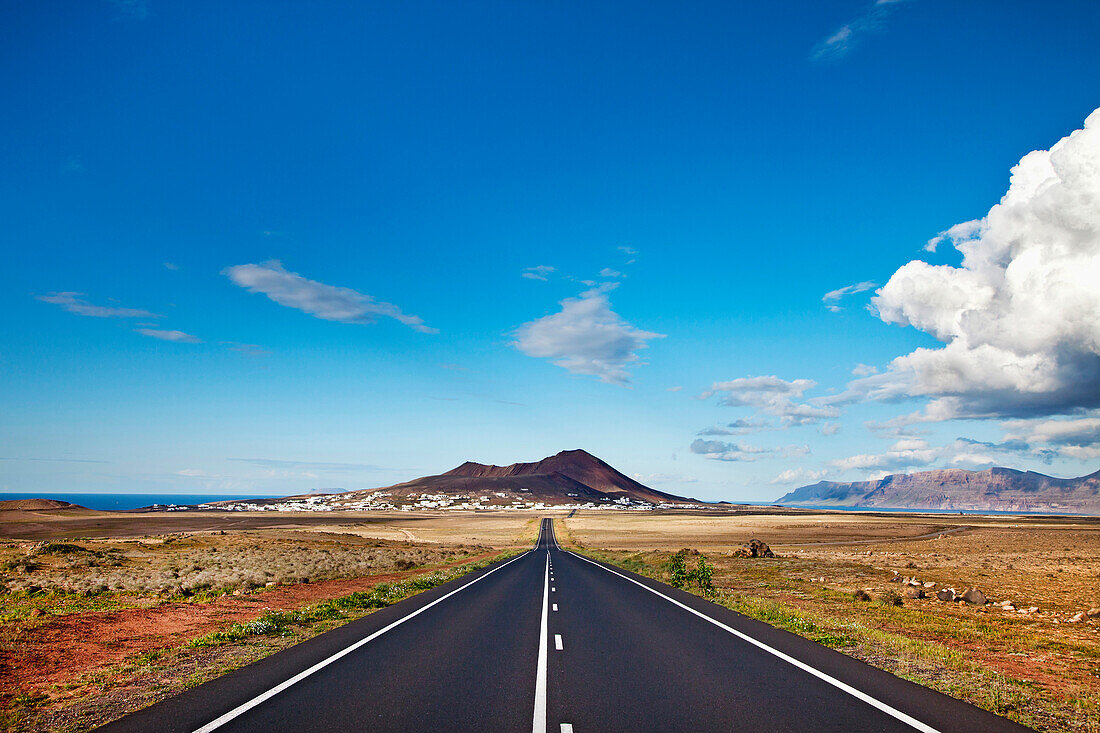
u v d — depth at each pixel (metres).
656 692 8.54
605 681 9.19
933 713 7.50
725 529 138.88
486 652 11.48
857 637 13.50
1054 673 11.01
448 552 67.12
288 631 13.73
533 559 52.59
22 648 11.42
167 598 20.89
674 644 12.50
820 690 8.66
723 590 27.06
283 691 8.44
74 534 109.19
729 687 8.83
